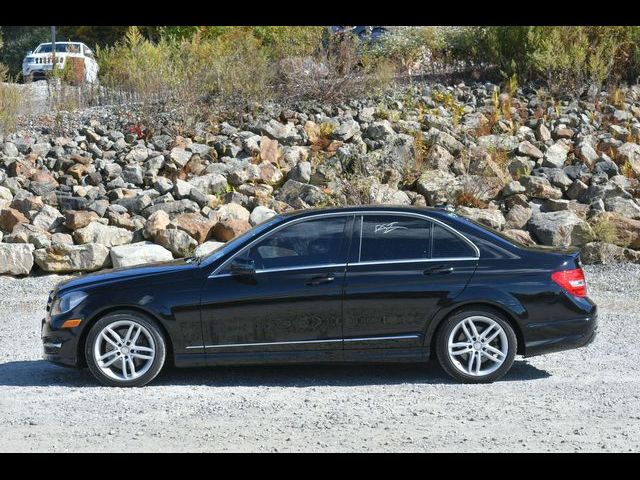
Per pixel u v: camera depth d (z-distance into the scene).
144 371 8.46
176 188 16.58
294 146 18.67
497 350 8.45
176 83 20.58
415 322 8.45
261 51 21.91
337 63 21.81
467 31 23.67
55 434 6.85
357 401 7.80
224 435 6.77
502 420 7.15
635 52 22.59
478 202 16.58
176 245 14.97
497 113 19.66
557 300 8.45
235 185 17.08
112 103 21.75
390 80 21.84
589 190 16.95
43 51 32.38
